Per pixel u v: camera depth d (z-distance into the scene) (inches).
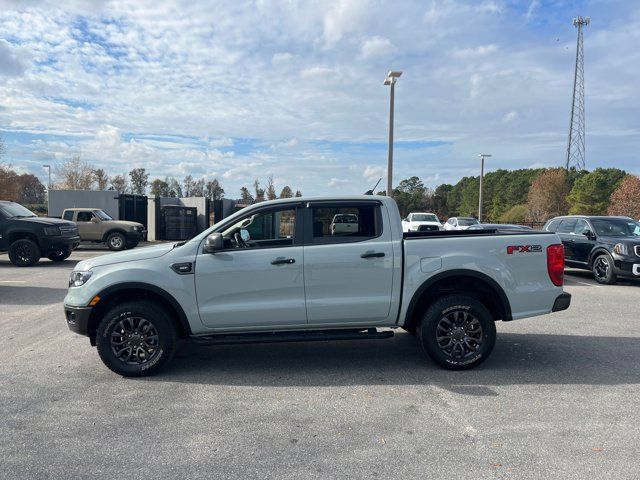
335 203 207.9
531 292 208.4
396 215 209.0
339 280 202.2
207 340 200.1
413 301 204.7
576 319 308.5
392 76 871.1
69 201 1067.9
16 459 133.3
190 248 203.2
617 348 241.1
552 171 2345.0
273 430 151.3
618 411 164.7
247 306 200.5
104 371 208.5
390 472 126.5
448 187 4067.4
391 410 166.6
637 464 129.8
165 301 204.5
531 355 229.5
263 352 238.1
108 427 153.5
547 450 137.6
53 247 585.9
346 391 184.9
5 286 433.7
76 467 129.2
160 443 142.6
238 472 126.8
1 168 1718.8
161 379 199.0
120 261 203.0
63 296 385.7
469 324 206.2
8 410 166.7
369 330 210.7
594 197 2075.5
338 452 137.1
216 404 172.4
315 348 244.5
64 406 170.4
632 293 416.8
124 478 124.0
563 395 179.3
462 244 206.4
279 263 200.1
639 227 499.8
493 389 185.8
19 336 265.4
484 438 145.2
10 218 578.9
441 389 186.2
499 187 3321.9
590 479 122.5
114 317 197.5
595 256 483.8
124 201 1079.0
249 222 210.7
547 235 212.8
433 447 139.7
